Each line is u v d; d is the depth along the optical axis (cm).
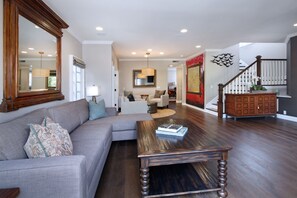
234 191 194
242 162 263
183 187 199
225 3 303
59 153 156
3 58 198
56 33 321
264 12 342
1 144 136
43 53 281
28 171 123
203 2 298
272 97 588
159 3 299
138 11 329
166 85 952
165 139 213
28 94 235
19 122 166
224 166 186
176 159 180
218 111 620
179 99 1184
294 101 532
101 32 452
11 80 203
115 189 201
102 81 542
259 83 630
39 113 207
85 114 352
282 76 647
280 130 439
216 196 189
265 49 771
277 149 313
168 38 520
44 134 157
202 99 773
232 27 428
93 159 179
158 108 854
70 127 266
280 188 198
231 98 582
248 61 869
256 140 362
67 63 409
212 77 734
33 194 123
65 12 331
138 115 399
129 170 245
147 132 245
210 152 184
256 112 577
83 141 227
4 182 120
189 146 189
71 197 127
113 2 294
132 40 536
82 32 450
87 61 537
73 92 432
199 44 609
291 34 498
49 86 304
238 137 383
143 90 942
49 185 125
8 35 201
